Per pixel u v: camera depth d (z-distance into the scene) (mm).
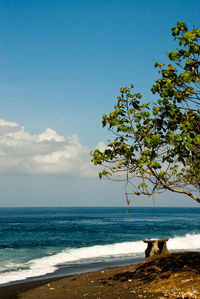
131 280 11289
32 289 13016
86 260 21438
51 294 11508
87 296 10266
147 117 8070
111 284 11383
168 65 8070
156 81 8195
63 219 98188
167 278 10398
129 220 89938
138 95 8023
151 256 14477
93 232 46969
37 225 66250
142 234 43000
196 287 8859
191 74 6969
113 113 7785
